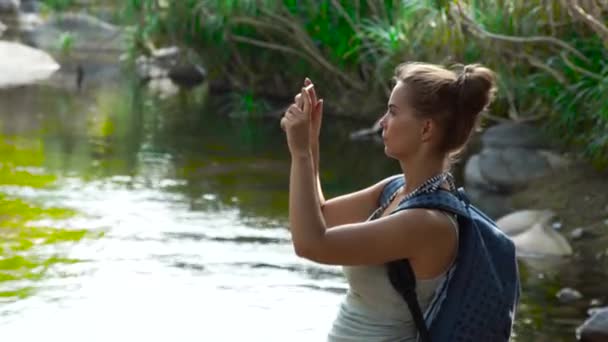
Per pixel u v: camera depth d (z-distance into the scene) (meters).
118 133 14.29
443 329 3.38
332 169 12.41
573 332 7.06
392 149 3.50
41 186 10.88
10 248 8.67
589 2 9.93
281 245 9.15
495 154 11.51
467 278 3.38
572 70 11.52
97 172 11.71
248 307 7.51
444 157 3.49
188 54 20.03
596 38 11.20
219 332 6.99
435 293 3.41
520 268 8.67
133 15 18.92
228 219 9.92
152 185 11.20
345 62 16.06
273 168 12.41
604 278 8.44
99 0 25.52
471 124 3.48
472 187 11.49
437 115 3.44
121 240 9.05
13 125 14.39
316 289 8.00
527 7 11.56
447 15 11.86
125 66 21.48
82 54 23.09
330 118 16.16
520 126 11.97
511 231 9.65
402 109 3.47
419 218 3.36
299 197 3.32
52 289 7.71
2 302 7.38
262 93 17.78
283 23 16.62
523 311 7.48
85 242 8.95
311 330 7.12
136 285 7.89
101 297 7.58
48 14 25.25
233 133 14.70
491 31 11.75
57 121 14.97
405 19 13.27
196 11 17.19
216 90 18.91
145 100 17.62
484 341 3.39
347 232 3.32
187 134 14.45
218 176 11.81
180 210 10.18
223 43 17.23
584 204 10.38
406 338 3.47
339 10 15.34
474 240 3.40
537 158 11.44
